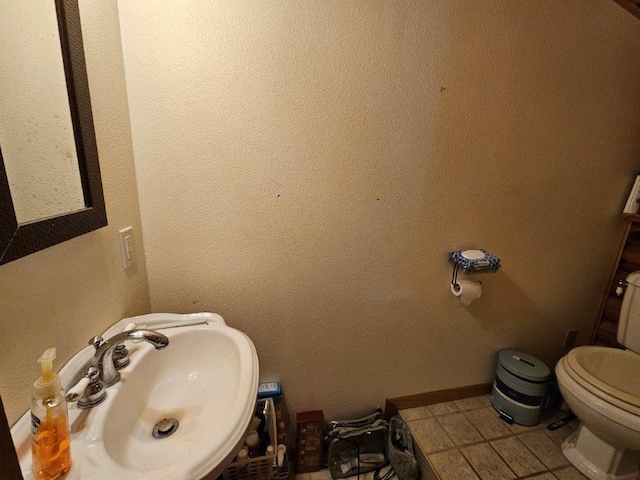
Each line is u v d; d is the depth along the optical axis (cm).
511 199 128
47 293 60
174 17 87
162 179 98
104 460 51
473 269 116
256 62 94
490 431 135
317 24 95
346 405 138
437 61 106
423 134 112
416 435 132
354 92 103
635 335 128
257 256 111
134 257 96
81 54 65
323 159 107
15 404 53
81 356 68
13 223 47
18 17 50
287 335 122
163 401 80
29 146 52
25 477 48
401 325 132
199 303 112
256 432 108
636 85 125
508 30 108
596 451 115
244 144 100
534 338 152
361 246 118
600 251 147
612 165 134
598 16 113
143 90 90
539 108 119
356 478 127
